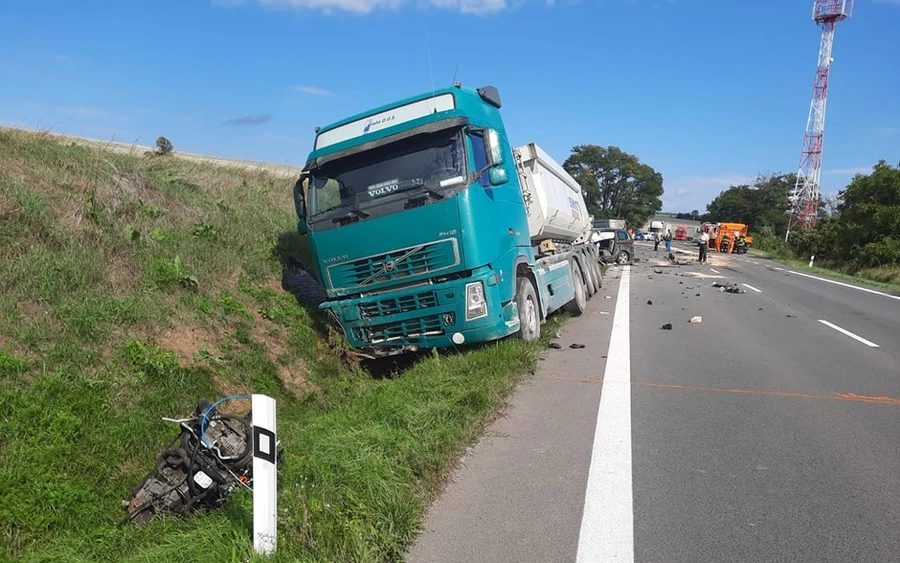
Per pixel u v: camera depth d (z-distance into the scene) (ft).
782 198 299.17
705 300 52.80
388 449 15.25
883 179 100.32
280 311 28.78
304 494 12.76
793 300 54.13
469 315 24.48
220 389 21.22
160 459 14.43
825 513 13.30
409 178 24.71
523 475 15.24
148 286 24.02
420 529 12.60
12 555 12.42
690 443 17.52
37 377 16.89
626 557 11.55
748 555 11.64
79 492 14.32
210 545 11.46
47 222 23.41
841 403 21.71
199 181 39.88
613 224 101.60
